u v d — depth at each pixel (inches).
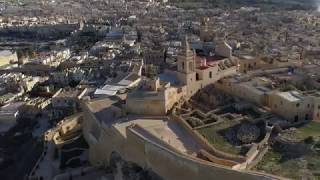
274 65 6998.0
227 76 6333.7
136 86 6697.8
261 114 5142.7
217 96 5851.4
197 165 4045.3
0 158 6545.3
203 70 6082.7
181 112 5438.0
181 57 5935.0
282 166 3912.4
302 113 4985.2
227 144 4456.2
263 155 4163.4
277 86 5684.1
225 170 3823.8
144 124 5191.9
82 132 6692.9
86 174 5221.5
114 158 5246.1
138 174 4650.6
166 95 5506.9
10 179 5925.2
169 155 4340.6
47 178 5403.5
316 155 4037.9
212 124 4965.6
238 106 5383.9
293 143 4249.5
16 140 7130.9
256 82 5871.1
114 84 7549.2
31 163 6181.1
